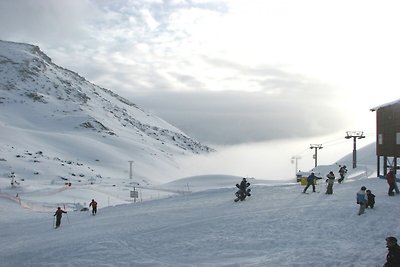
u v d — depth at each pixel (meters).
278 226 20.83
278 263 14.86
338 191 30.77
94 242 21.64
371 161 83.50
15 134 177.12
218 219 24.11
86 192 77.31
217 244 18.91
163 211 30.73
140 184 111.62
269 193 33.69
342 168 38.66
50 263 18.88
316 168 71.44
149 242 20.53
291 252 16.16
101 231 25.50
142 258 17.94
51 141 187.88
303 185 38.59
